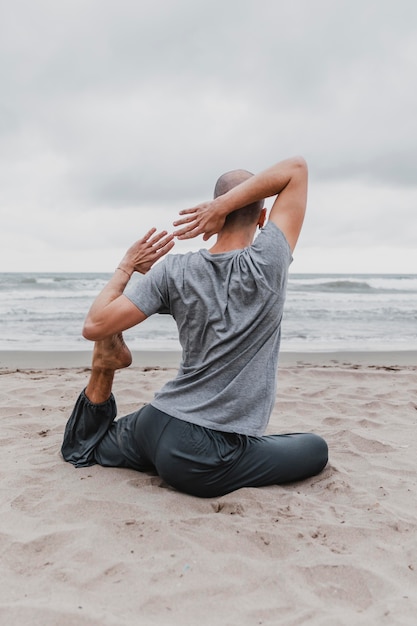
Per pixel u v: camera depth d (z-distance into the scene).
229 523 2.52
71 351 9.60
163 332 12.88
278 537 2.42
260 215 2.90
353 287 28.89
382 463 3.51
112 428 3.25
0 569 2.14
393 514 2.71
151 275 2.74
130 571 2.13
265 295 2.59
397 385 6.07
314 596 2.03
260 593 2.03
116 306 2.66
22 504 2.74
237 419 2.75
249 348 2.69
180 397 2.80
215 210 2.62
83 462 3.23
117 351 2.95
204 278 2.68
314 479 3.16
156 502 2.76
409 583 2.12
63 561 2.20
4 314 16.62
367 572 2.14
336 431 4.16
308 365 8.19
